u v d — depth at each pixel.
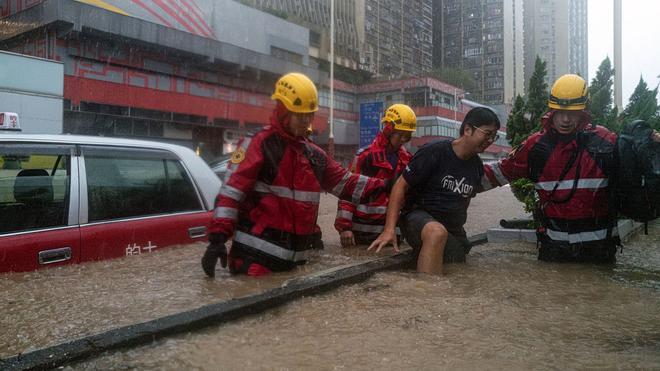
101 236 3.26
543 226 3.83
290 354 1.79
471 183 3.88
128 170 3.61
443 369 1.66
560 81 3.59
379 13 73.19
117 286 2.66
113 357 1.74
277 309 2.33
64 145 3.32
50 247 3.02
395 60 78.00
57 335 1.94
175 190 3.87
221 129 15.03
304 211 3.18
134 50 17.47
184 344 1.87
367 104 24.86
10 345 1.83
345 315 2.25
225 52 14.80
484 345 1.89
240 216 3.13
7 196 2.96
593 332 2.06
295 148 3.16
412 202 4.05
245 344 1.89
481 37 93.00
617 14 11.56
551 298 2.62
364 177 3.74
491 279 3.10
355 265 3.18
